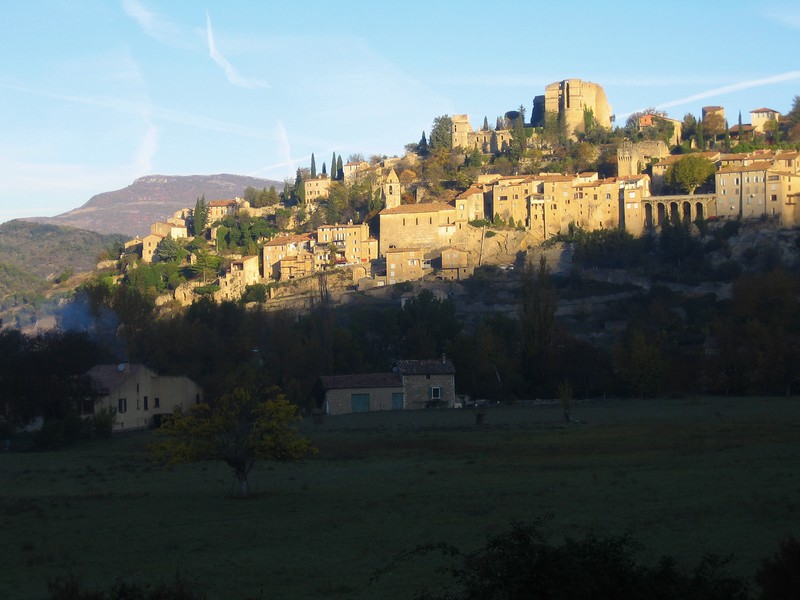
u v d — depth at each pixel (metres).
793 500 43.81
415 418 109.44
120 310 140.62
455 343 147.50
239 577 33.81
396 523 42.84
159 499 53.44
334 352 146.12
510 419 103.62
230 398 55.41
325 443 82.06
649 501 45.50
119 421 105.69
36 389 97.44
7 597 31.88
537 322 147.12
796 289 177.25
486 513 44.28
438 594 29.98
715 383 143.62
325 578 33.19
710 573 24.44
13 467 71.75
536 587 22.03
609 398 141.75
